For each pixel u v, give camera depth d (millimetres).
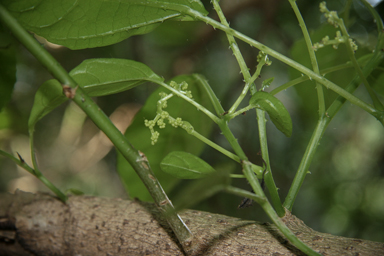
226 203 1052
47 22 545
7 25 510
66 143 1500
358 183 1177
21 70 1179
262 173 536
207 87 563
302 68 534
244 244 536
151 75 550
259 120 544
